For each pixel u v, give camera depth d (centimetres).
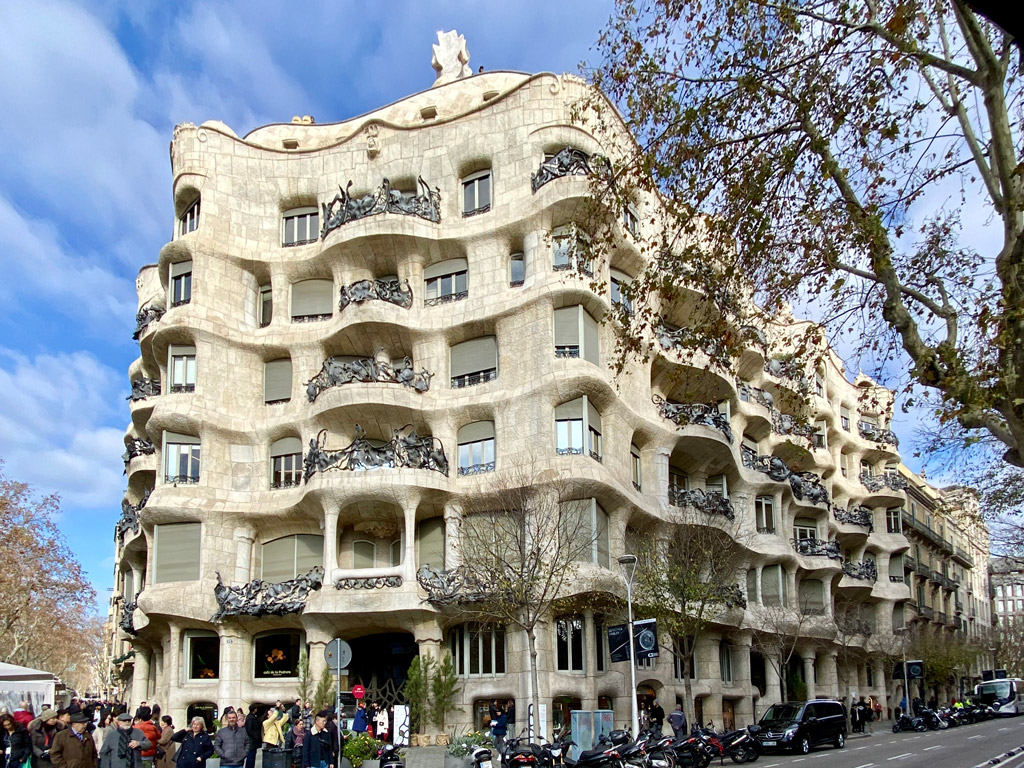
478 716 3244
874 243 1308
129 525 4150
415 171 3825
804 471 5256
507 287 3541
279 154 3984
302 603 3319
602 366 3447
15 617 4872
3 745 1692
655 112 1529
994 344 1223
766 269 1533
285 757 1931
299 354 3762
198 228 3828
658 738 2380
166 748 1978
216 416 3659
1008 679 6159
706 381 4003
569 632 3209
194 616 3456
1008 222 1135
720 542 3728
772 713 3212
